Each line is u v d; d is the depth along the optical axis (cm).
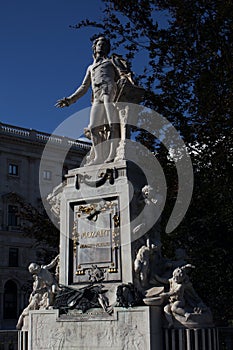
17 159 4553
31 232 1903
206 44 1463
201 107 1433
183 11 1462
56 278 1034
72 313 925
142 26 1573
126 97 1103
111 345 866
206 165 1452
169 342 863
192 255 1519
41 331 941
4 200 4438
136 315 858
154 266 957
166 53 1529
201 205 1480
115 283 941
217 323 1608
